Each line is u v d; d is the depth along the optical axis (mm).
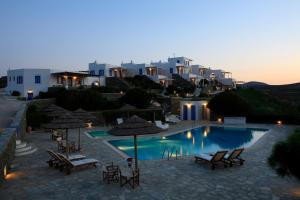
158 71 75875
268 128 31953
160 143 24438
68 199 9711
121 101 40500
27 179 12180
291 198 9609
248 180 11773
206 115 42188
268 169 13578
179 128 31906
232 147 23141
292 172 7973
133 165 14555
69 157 14945
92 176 12617
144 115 36719
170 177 12328
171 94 57812
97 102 38031
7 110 29750
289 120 35531
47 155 17438
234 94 38719
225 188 10742
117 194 10180
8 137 14156
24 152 17844
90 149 19469
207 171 13336
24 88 45125
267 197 9719
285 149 7930
